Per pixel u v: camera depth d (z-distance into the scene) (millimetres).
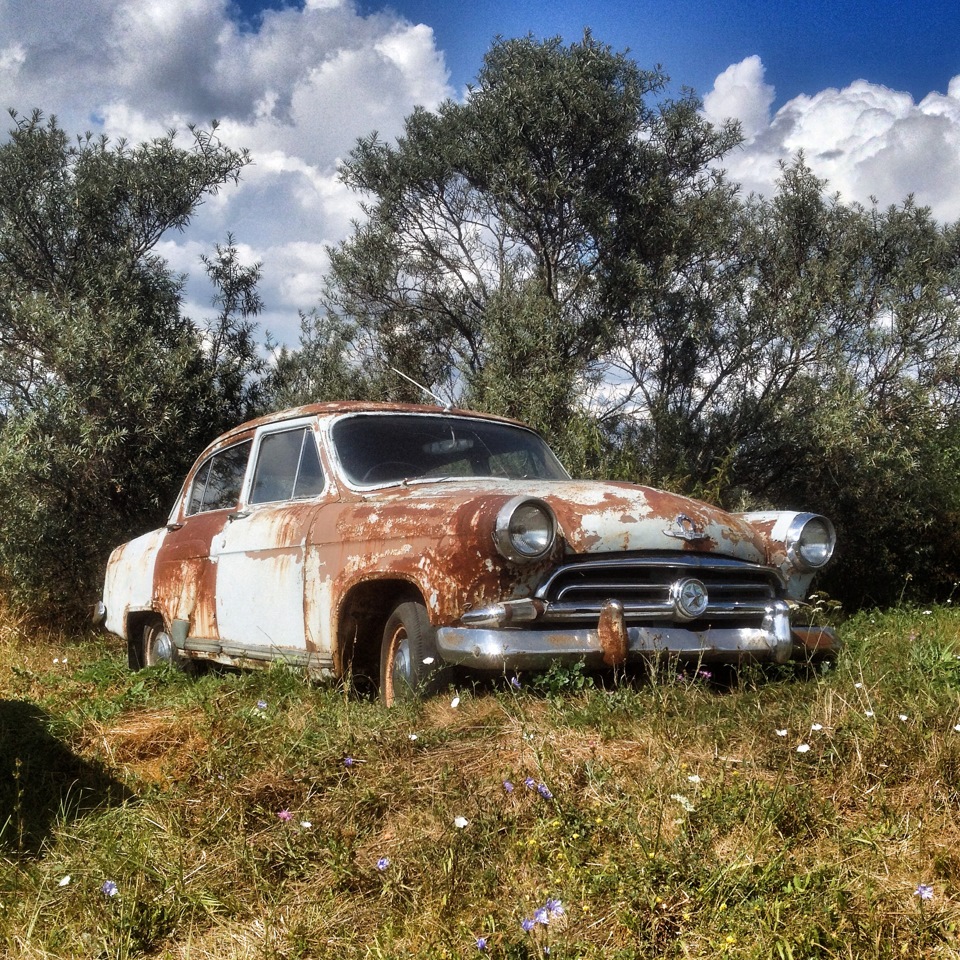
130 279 10625
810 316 10359
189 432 9625
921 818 2941
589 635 3971
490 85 11711
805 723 3580
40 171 10812
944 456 9406
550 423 9586
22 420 8914
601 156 11523
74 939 2590
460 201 12602
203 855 2965
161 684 5449
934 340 9883
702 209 11508
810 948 2291
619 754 3479
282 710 4348
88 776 3746
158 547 6504
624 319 11258
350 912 2660
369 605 4590
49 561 8984
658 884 2572
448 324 13086
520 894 2656
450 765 3447
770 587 4551
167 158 11164
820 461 9492
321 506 4949
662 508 4309
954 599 9078
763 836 2824
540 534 3955
